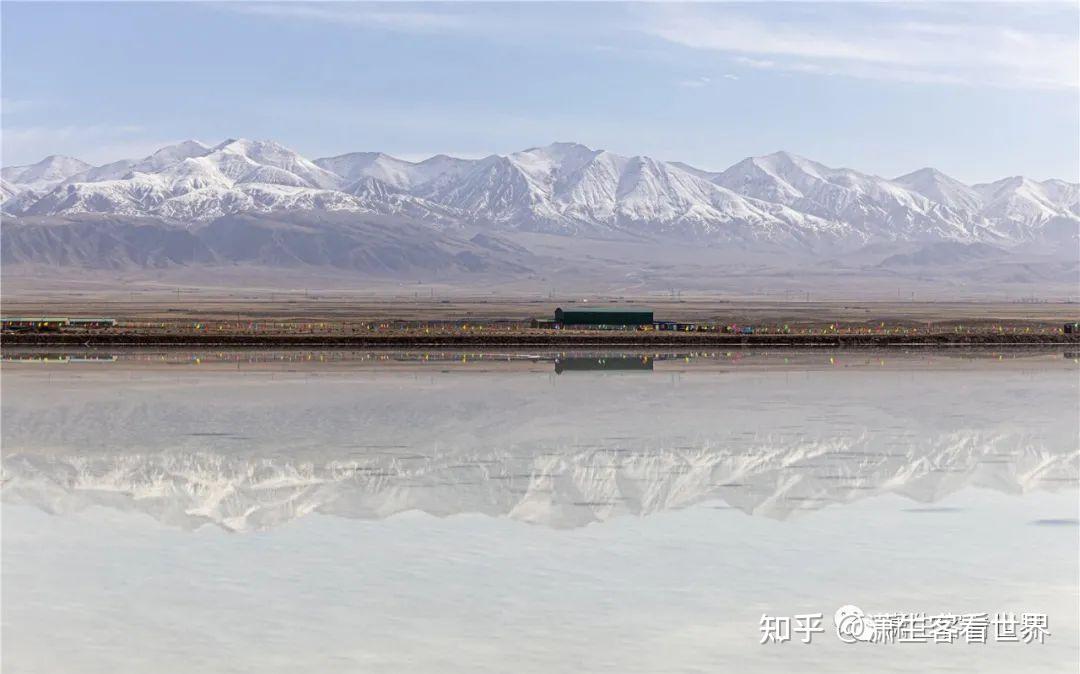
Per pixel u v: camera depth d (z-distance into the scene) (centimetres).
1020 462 3528
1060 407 5069
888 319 18288
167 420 4556
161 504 2883
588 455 3666
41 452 3734
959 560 2317
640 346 10206
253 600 2041
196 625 1906
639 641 1833
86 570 2241
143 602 2030
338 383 6200
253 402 5216
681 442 3953
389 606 2005
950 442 3959
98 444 3912
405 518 2717
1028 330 13238
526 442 3953
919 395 5606
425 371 7106
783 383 6281
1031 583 2155
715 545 2447
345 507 2842
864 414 4769
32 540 2497
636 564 2286
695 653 1783
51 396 5472
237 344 10138
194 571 2233
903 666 1741
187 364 7744
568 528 2608
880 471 3362
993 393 5728
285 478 3238
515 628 1892
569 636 1853
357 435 4134
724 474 3312
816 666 1733
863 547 2422
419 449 3794
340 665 1725
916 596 2073
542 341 10375
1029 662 1756
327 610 1983
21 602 2033
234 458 3606
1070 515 2738
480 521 2684
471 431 4231
